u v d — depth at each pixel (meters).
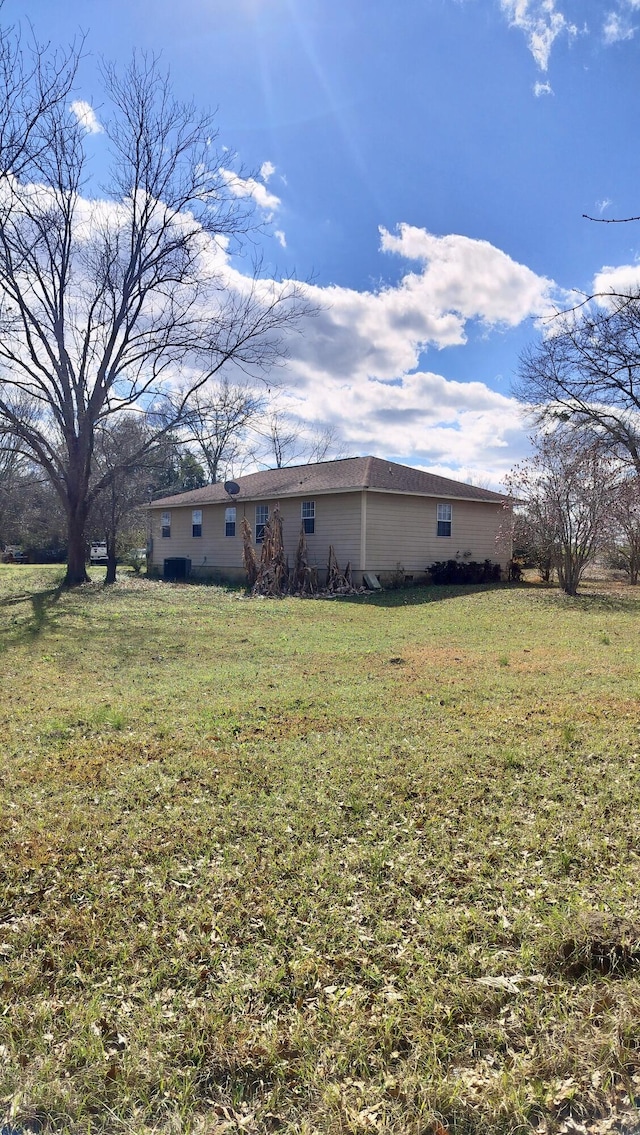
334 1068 2.05
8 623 12.95
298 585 18.64
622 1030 2.14
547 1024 2.21
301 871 3.23
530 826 3.65
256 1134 1.84
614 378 13.51
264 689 7.15
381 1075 2.02
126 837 3.63
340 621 13.11
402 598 16.83
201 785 4.38
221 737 5.39
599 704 6.16
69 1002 2.38
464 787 4.21
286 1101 1.95
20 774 4.62
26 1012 2.33
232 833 3.66
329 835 3.61
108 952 2.65
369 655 9.24
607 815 3.78
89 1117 1.90
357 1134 1.83
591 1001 2.30
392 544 19.41
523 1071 2.01
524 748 4.89
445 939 2.65
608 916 2.66
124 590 19.31
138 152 18.64
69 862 3.38
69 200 18.75
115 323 19.61
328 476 20.78
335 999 2.35
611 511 16.27
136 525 28.02
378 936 2.70
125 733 5.60
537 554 21.47
